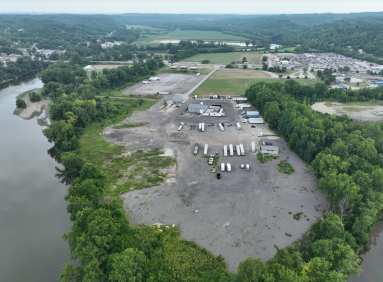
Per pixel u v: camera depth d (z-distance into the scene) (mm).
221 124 144875
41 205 89812
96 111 155125
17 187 99938
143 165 107062
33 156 124125
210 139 128750
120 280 50844
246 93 188125
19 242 74188
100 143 126688
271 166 104812
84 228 63406
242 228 73812
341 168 83312
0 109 185750
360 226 69000
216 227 74312
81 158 104438
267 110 141875
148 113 165875
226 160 109625
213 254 65688
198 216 78625
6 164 116688
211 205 83188
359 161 88625
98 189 86000
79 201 70625
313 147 103250
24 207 88750
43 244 73625
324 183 79562
